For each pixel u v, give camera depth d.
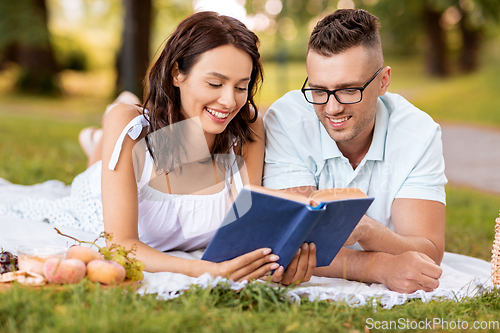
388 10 21.42
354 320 1.76
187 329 1.51
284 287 2.04
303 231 1.79
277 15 18.67
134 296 1.67
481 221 4.75
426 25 22.11
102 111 15.18
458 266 2.77
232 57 2.06
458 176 8.38
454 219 4.81
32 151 6.64
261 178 2.66
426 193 2.43
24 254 1.76
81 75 23.25
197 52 2.07
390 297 2.01
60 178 4.69
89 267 1.75
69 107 15.80
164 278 1.89
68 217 2.92
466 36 21.77
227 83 2.09
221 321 1.57
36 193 3.54
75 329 1.38
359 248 2.61
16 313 1.50
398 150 2.48
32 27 16.39
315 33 2.28
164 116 2.26
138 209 2.40
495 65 21.14
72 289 1.66
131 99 3.75
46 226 2.80
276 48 19.89
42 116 12.66
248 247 1.91
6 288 1.69
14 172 4.84
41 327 1.44
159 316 1.52
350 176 2.55
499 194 7.00
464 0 19.91
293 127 2.59
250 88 2.37
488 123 14.23
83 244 2.53
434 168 2.47
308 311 1.78
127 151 2.22
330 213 1.80
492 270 2.24
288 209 1.75
